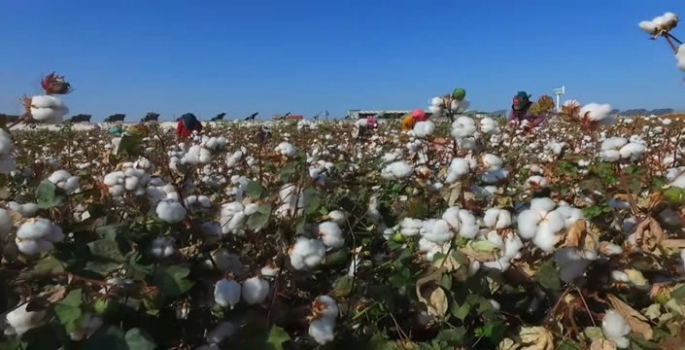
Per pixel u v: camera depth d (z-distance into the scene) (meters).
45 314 1.46
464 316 1.80
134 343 1.36
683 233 2.00
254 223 1.93
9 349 1.43
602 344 1.65
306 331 1.72
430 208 2.78
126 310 1.48
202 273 1.76
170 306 1.72
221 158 3.83
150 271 1.57
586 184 2.81
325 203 2.44
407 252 2.12
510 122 6.07
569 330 1.78
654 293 1.84
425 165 3.16
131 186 2.09
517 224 1.83
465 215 1.83
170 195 2.19
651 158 3.31
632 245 1.94
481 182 2.59
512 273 1.90
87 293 1.51
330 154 5.50
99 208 2.07
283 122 9.47
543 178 2.93
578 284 1.80
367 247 2.46
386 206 2.86
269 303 1.70
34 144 7.18
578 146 5.41
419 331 2.02
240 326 1.63
